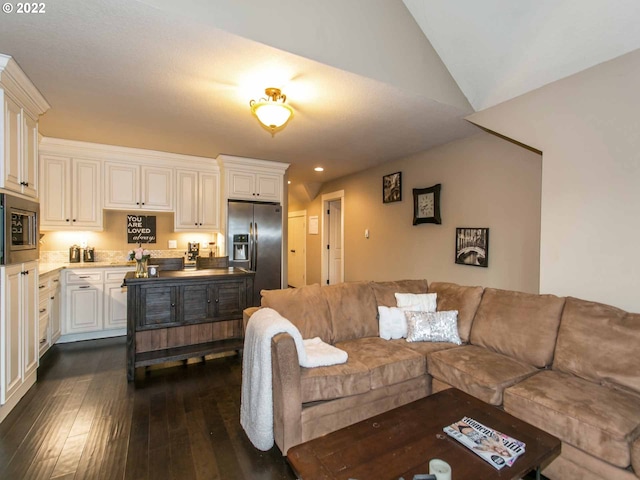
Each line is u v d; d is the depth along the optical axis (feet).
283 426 5.92
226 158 14.88
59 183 12.70
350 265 19.17
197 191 15.43
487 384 6.37
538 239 10.03
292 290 8.82
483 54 8.76
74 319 12.43
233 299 10.89
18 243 7.77
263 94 8.52
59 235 13.76
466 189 12.26
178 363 10.55
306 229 24.52
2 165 7.02
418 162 14.39
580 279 7.93
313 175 19.52
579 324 6.72
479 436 4.48
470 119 10.23
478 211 11.84
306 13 6.98
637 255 7.02
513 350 7.50
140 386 8.91
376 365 7.08
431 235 13.80
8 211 7.16
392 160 15.78
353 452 4.22
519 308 7.84
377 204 17.01
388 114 9.97
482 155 11.67
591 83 7.66
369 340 8.66
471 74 9.32
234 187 15.26
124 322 13.30
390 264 16.15
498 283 11.18
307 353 6.99
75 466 5.78
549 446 4.37
